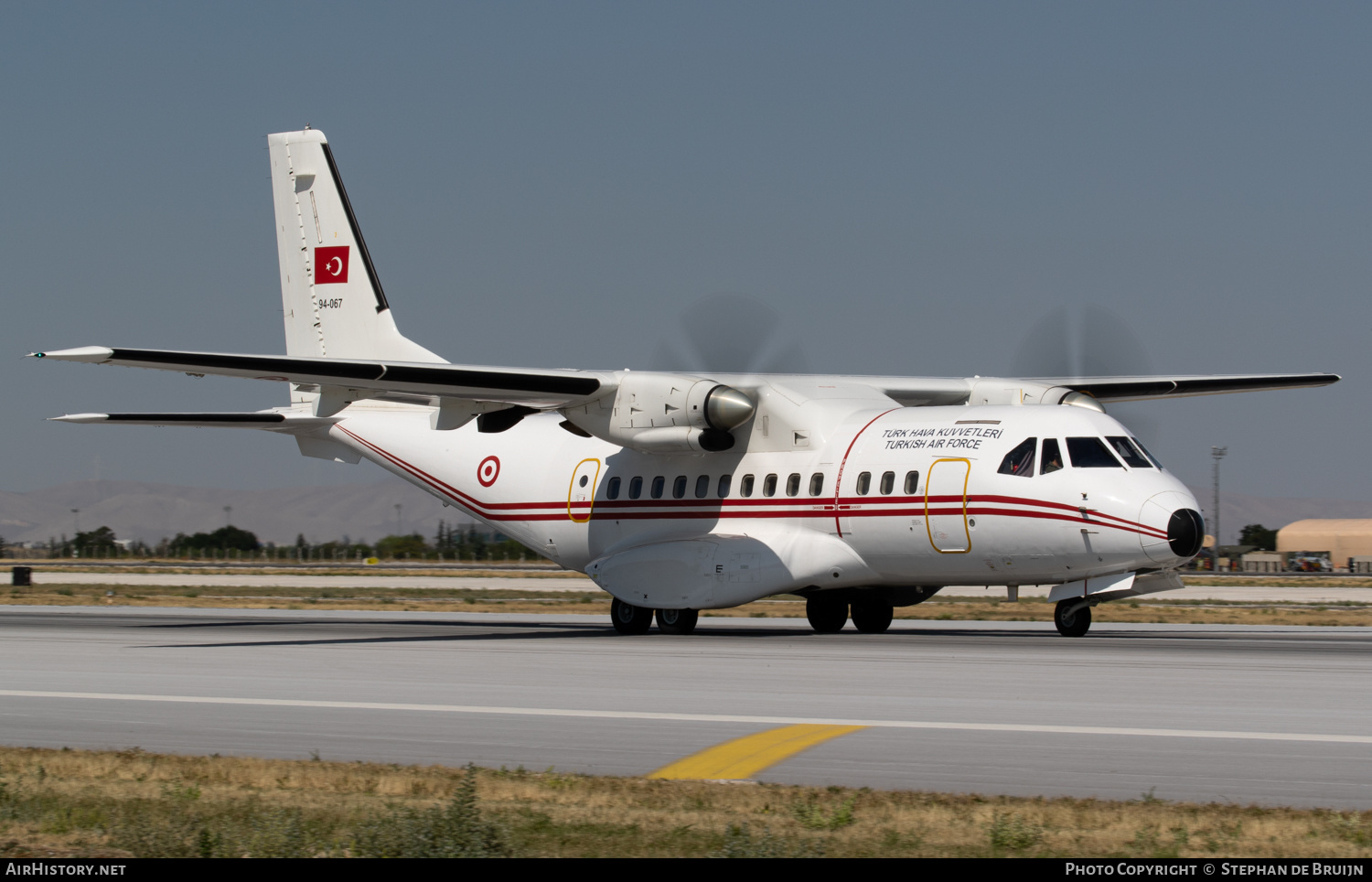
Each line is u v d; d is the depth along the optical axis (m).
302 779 20.86
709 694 29.31
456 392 45.75
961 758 21.92
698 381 47.25
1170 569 43.09
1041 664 34.84
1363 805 18.59
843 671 33.59
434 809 17.89
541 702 28.33
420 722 25.84
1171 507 42.12
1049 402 49.41
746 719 25.72
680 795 19.38
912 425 46.69
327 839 17.20
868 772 20.92
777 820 18.00
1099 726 24.72
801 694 29.17
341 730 25.06
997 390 50.56
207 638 48.09
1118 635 47.88
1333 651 38.94
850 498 46.59
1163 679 31.31
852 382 50.88
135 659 38.66
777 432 48.69
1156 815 17.94
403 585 121.31
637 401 47.50
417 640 46.12
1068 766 21.23
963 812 18.19
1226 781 20.09
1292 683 30.56
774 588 47.50
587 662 36.44
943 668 34.03
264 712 27.27
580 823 17.89
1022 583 45.44
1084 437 44.00
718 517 49.66
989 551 44.47
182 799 19.62
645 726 25.06
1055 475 43.50
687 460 50.81
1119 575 43.47
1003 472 44.12
